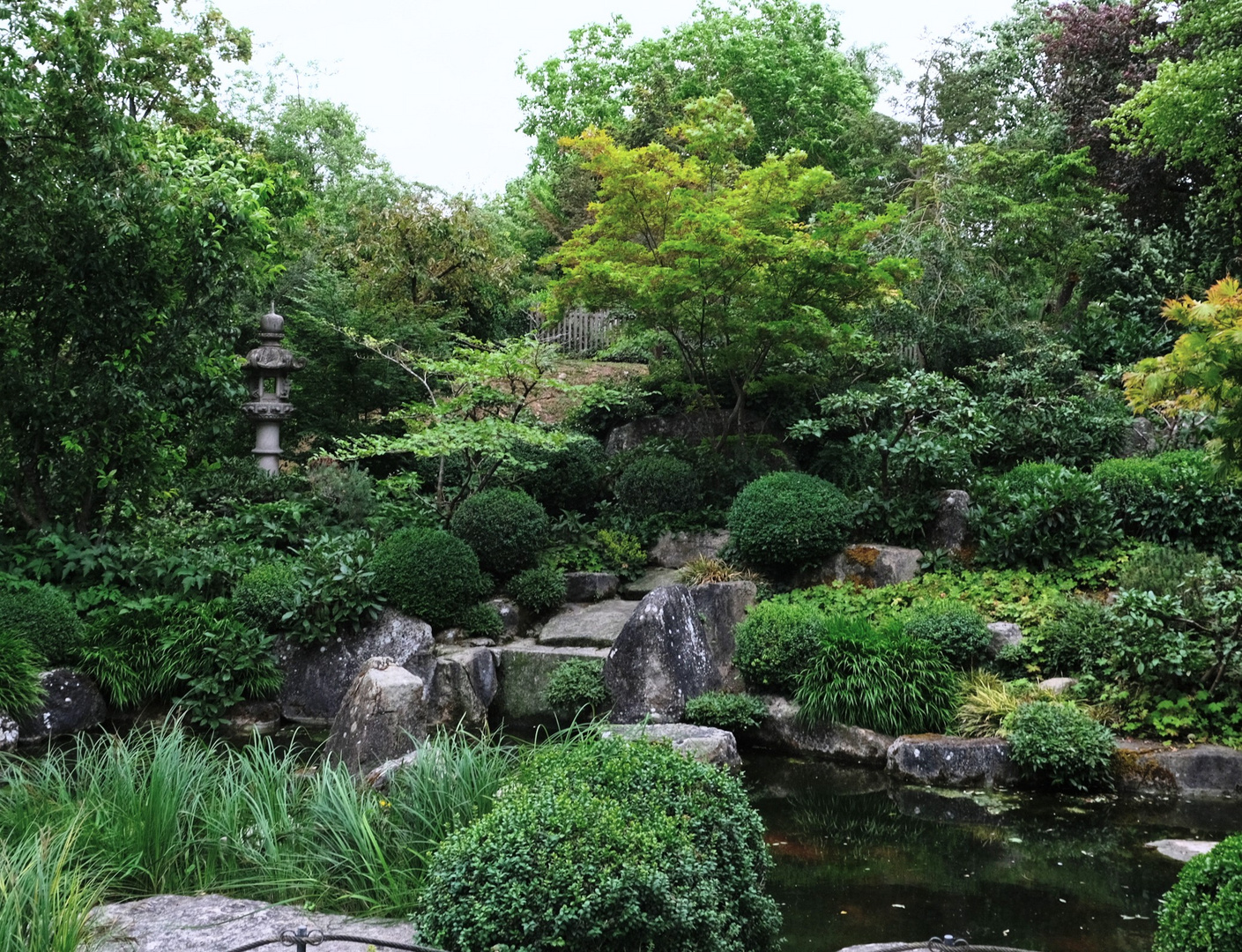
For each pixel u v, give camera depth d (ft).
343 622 32.30
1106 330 58.59
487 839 10.60
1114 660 26.35
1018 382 48.83
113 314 33.86
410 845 13.98
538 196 99.09
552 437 39.37
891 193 64.90
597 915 9.97
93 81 32.94
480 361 40.98
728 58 90.38
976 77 70.44
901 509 36.42
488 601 35.91
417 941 11.04
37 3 32.09
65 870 13.09
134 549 34.50
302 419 53.42
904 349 55.57
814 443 48.01
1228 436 17.10
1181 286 61.46
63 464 34.60
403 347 53.67
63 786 15.94
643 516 42.45
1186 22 56.59
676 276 40.50
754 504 36.17
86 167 32.73
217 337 36.86
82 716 28.37
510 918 9.99
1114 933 15.46
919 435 37.45
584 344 69.41
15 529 35.35
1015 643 29.09
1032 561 34.06
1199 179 62.64
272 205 54.60
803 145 89.51
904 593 33.14
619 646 30.48
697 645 30.60
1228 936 10.75
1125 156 64.23
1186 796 23.43
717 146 55.21
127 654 29.55
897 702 27.02
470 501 38.09
